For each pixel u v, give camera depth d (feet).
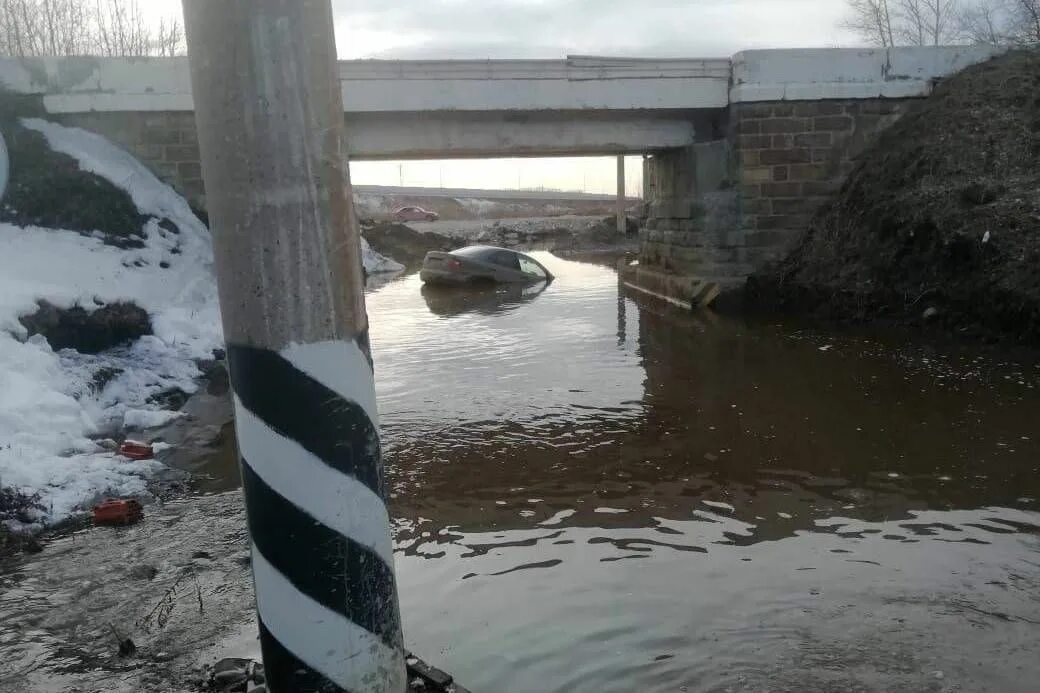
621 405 28.94
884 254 46.16
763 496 20.03
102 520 18.72
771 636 13.57
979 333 37.70
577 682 12.42
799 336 41.55
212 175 8.88
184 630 13.73
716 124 60.59
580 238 143.02
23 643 13.38
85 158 49.55
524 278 73.46
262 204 8.66
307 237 8.79
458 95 56.08
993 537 17.29
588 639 13.62
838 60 56.80
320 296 8.89
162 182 54.75
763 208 57.26
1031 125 48.75
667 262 67.21
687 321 48.88
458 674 12.67
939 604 14.47
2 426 22.48
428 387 32.42
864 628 13.73
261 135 8.56
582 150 63.21
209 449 24.58
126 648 13.05
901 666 12.55
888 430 24.67
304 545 9.09
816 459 22.49
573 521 18.85
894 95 56.95
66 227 43.98
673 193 65.67
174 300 40.83
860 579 15.55
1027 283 36.24
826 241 52.75
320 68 8.79
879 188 50.93
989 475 20.76
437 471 22.53
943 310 40.55
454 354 39.34
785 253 57.21
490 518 19.15
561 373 34.55
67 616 14.32
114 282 38.68
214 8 8.46
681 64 57.36
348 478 9.20
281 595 9.24
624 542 17.58
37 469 20.94
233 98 8.54
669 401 29.27
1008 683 12.02
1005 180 44.52
